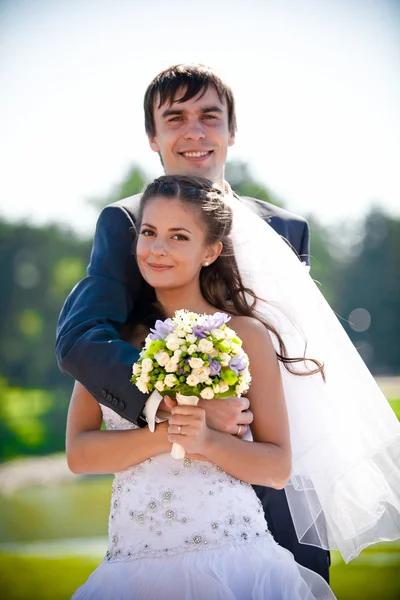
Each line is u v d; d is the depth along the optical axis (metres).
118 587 3.59
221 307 4.18
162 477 3.75
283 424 3.95
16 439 38.72
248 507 3.77
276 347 4.33
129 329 4.24
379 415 4.35
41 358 52.81
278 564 3.67
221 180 4.94
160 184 4.06
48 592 10.55
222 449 3.71
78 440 3.94
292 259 4.48
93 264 4.38
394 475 4.41
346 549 4.39
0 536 18.44
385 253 58.81
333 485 4.29
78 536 18.27
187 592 3.49
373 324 59.22
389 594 9.43
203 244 4.04
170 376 3.53
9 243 53.03
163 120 4.83
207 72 4.85
